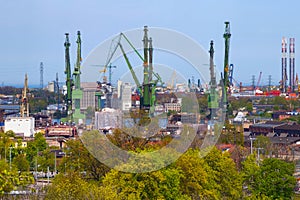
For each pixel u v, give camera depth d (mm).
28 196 145375
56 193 151875
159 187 166500
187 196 174375
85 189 156750
